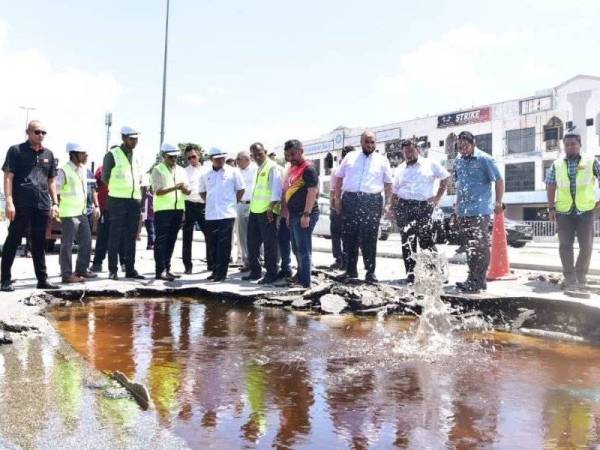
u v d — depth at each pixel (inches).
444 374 158.6
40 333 192.9
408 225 309.6
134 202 328.2
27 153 274.4
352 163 304.3
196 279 335.3
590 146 1413.6
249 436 112.0
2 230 578.6
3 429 105.4
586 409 131.0
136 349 181.6
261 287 301.0
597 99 1398.9
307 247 297.1
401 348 187.9
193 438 110.2
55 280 319.3
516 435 115.6
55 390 131.0
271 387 143.7
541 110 1498.5
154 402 130.5
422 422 121.5
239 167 384.2
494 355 182.4
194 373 154.9
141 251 527.2
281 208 310.5
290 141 297.6
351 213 302.2
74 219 310.7
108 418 113.2
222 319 234.4
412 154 308.0
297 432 114.7
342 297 262.5
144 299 284.2
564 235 283.3
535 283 305.3
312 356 175.5
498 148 1583.4
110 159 323.3
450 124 1680.6
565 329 226.2
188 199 365.1
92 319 231.5
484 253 273.6
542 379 154.6
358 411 127.5
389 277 338.6
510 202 1553.9
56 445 98.2
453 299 254.1
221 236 327.3
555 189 290.8
